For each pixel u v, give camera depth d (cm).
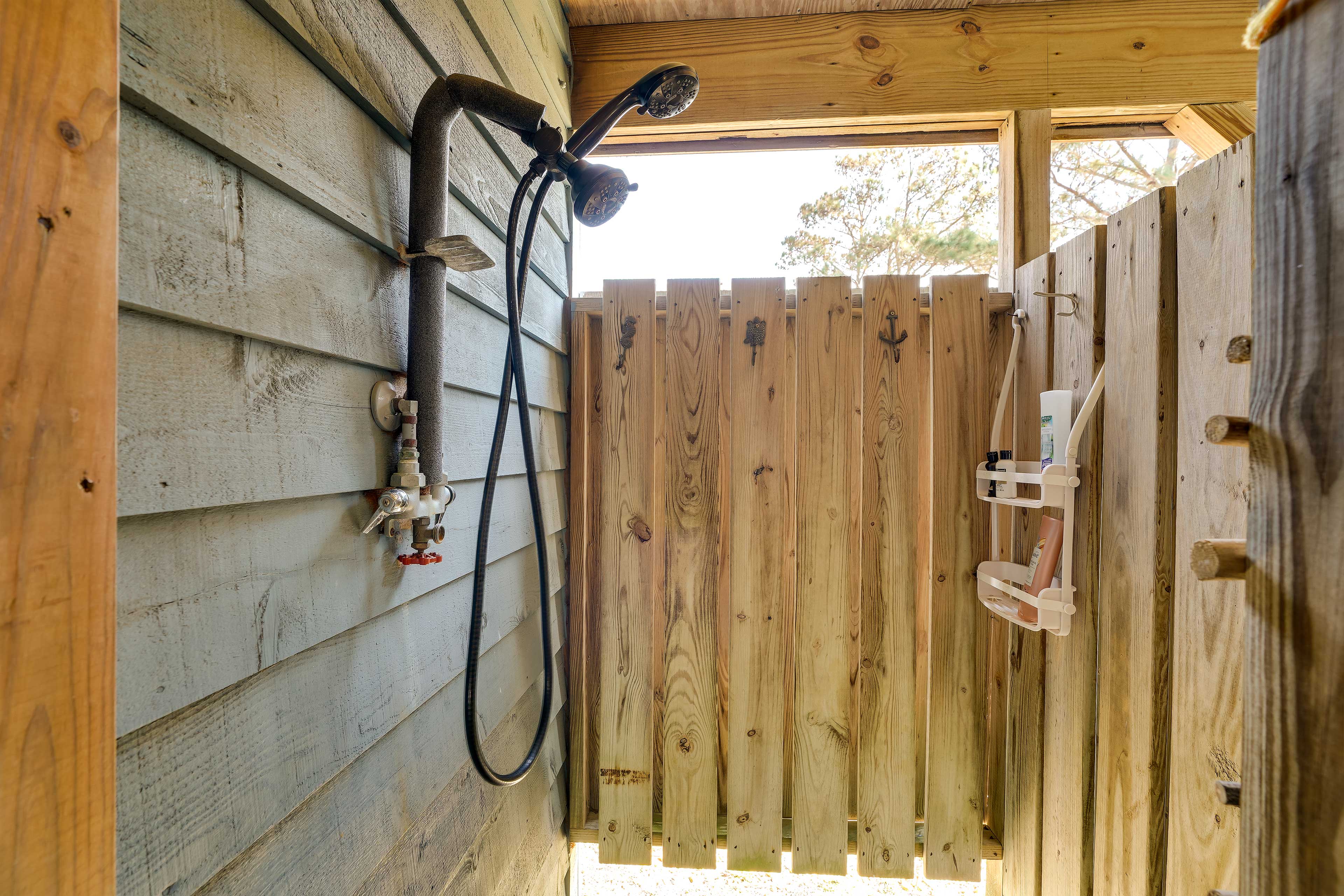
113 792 31
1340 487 30
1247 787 35
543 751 143
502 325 116
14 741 26
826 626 156
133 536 41
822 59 167
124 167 40
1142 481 112
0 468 26
